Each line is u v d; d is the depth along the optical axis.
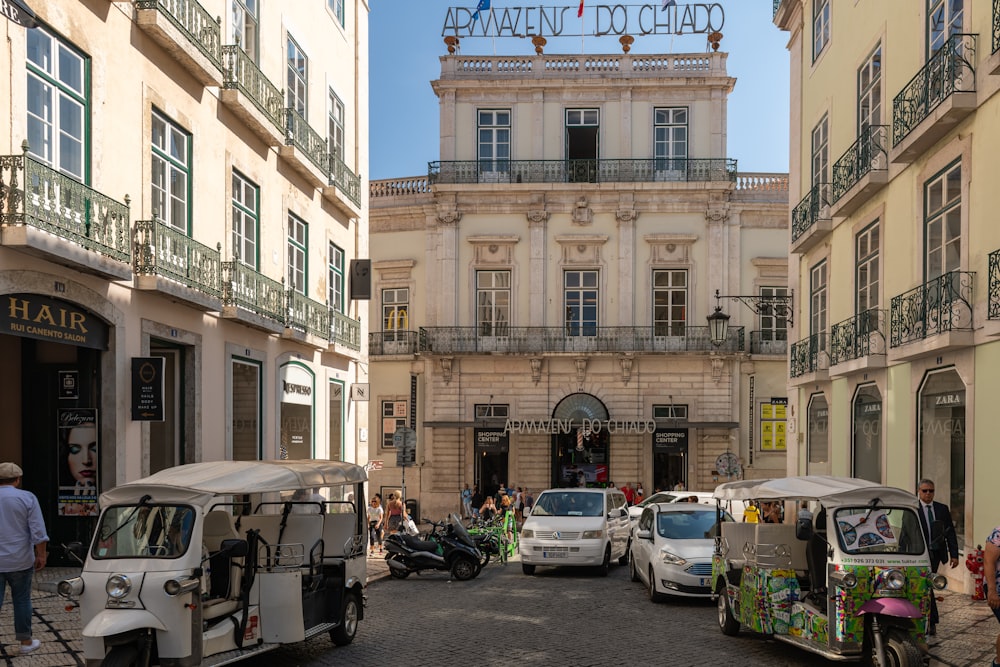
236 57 16.12
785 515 19.72
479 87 34.50
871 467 18.52
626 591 15.01
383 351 35.25
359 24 24.70
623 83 34.25
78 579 7.73
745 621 10.02
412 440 21.55
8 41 10.17
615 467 33.72
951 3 14.87
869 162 18.06
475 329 34.31
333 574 10.01
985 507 13.32
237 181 16.86
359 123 24.58
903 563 8.52
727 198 33.97
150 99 13.45
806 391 22.98
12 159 9.99
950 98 13.95
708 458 33.53
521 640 10.41
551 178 34.41
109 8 12.31
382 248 35.75
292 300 18.70
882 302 17.78
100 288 12.01
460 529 17.03
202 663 7.84
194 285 14.21
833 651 8.44
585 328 34.22
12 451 12.62
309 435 20.31
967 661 9.01
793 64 24.86
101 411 12.42
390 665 9.07
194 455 14.75
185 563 7.73
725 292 33.84
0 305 10.34
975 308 13.74
